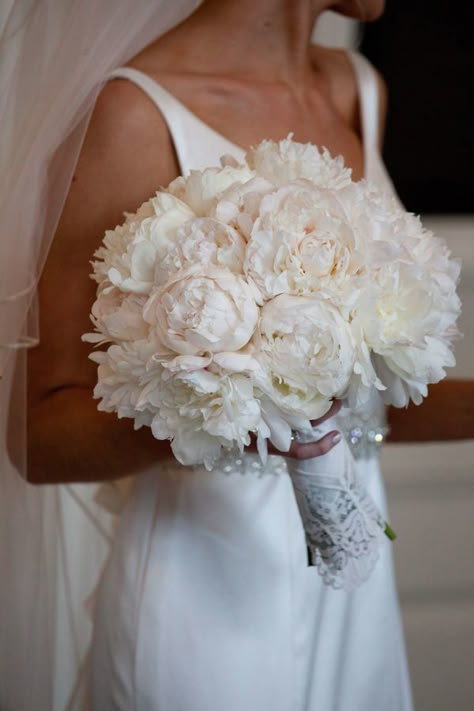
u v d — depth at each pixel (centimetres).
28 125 125
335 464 116
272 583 136
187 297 93
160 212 106
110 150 134
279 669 135
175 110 136
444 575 280
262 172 110
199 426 99
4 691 137
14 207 124
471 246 270
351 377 100
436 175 277
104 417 130
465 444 278
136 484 145
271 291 94
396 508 279
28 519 136
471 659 276
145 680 134
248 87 150
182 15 137
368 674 146
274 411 98
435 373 107
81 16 126
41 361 137
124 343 100
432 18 267
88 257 134
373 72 174
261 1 151
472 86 270
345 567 117
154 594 135
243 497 136
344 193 102
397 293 100
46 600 141
